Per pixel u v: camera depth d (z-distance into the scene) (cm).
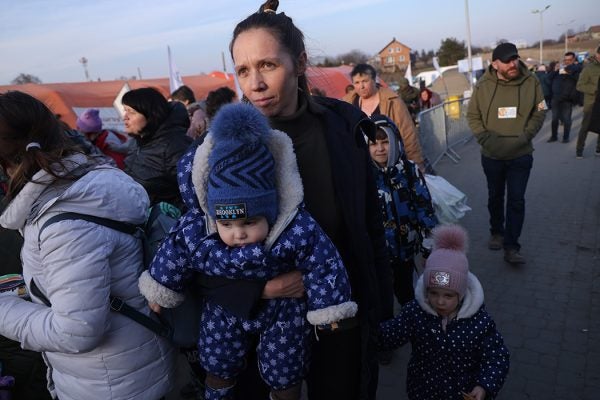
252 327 151
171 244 148
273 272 142
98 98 1094
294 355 153
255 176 132
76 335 152
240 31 145
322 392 173
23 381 236
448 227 224
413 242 310
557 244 498
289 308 152
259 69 144
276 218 140
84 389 173
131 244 171
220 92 484
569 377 293
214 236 144
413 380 228
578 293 393
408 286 325
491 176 469
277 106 149
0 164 164
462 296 208
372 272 169
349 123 165
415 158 427
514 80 434
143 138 326
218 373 157
